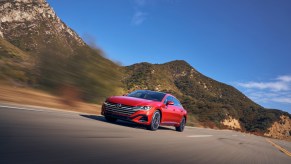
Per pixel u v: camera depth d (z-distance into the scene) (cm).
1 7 14825
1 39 4450
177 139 855
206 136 1236
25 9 15825
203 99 14512
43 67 1526
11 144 369
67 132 559
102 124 859
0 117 603
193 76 17212
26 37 13450
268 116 11131
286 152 1149
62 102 1422
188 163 476
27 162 298
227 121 6231
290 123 11531
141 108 984
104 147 473
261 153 881
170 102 1114
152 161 431
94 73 1527
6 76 1559
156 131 1020
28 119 648
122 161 388
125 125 1013
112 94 1584
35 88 1533
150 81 8912
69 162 327
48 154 348
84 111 1360
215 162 544
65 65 1505
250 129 10369
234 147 923
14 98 1191
